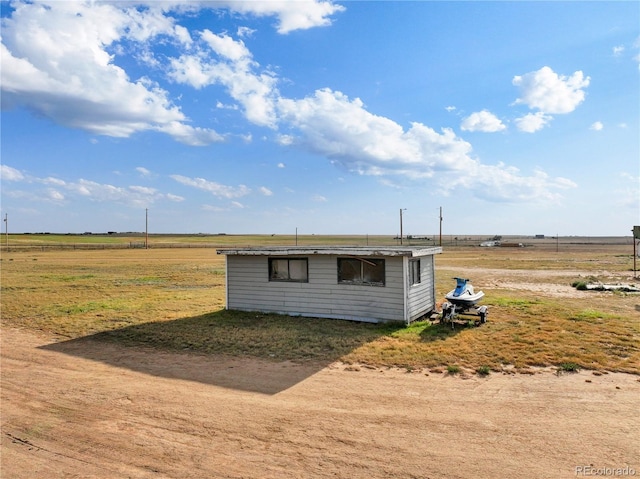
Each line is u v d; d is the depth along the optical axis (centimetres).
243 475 498
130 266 4112
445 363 916
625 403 693
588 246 10388
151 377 869
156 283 2669
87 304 1758
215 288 2416
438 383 802
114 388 805
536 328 1195
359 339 1129
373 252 1334
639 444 557
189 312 1580
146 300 1888
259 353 1029
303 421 645
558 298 1853
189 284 2622
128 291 2244
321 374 870
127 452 558
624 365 877
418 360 939
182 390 789
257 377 858
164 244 10194
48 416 679
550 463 512
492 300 1714
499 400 714
